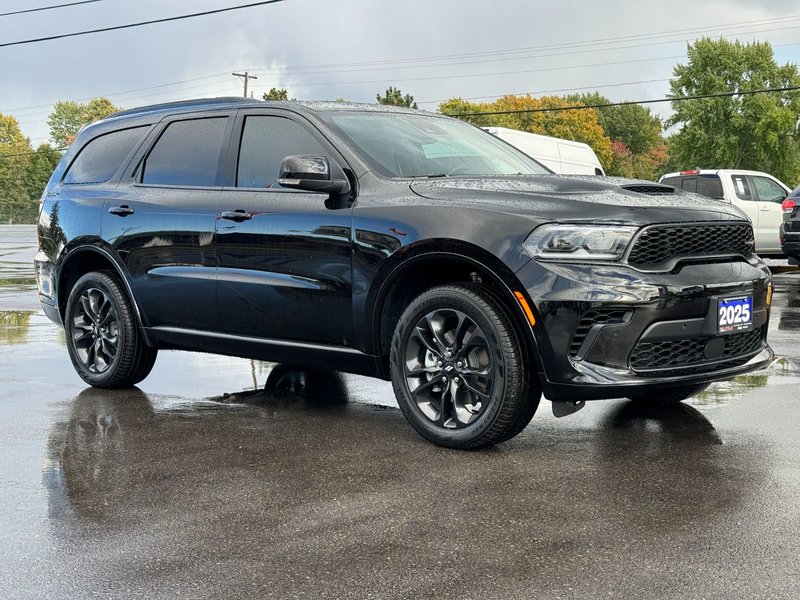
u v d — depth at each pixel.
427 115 5.52
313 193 4.68
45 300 6.20
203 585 2.66
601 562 2.79
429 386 4.29
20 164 120.00
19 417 4.95
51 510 3.37
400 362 4.32
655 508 3.30
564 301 3.81
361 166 4.58
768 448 4.12
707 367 4.08
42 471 3.89
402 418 4.87
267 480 3.73
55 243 6.01
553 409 4.14
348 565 2.80
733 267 4.18
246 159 5.08
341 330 4.56
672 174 17.62
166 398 5.47
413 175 4.64
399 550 2.92
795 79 64.94
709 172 16.95
